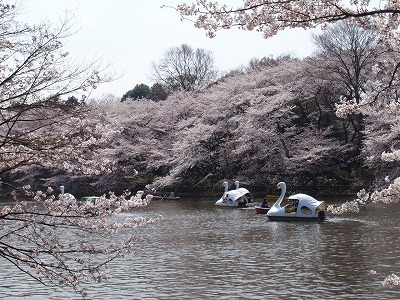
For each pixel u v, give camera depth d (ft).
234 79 194.29
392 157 31.96
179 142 184.34
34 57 30.25
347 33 149.07
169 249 75.41
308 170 158.92
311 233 87.61
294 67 176.76
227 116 178.70
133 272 60.90
